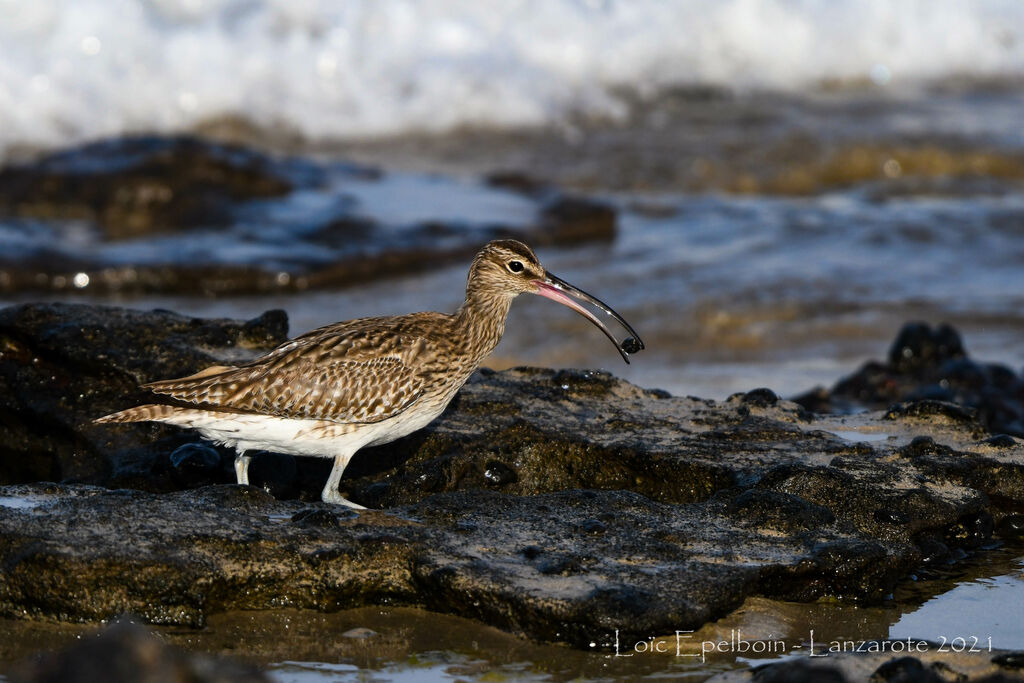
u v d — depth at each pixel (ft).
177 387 30.73
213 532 28.58
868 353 56.95
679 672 26.05
